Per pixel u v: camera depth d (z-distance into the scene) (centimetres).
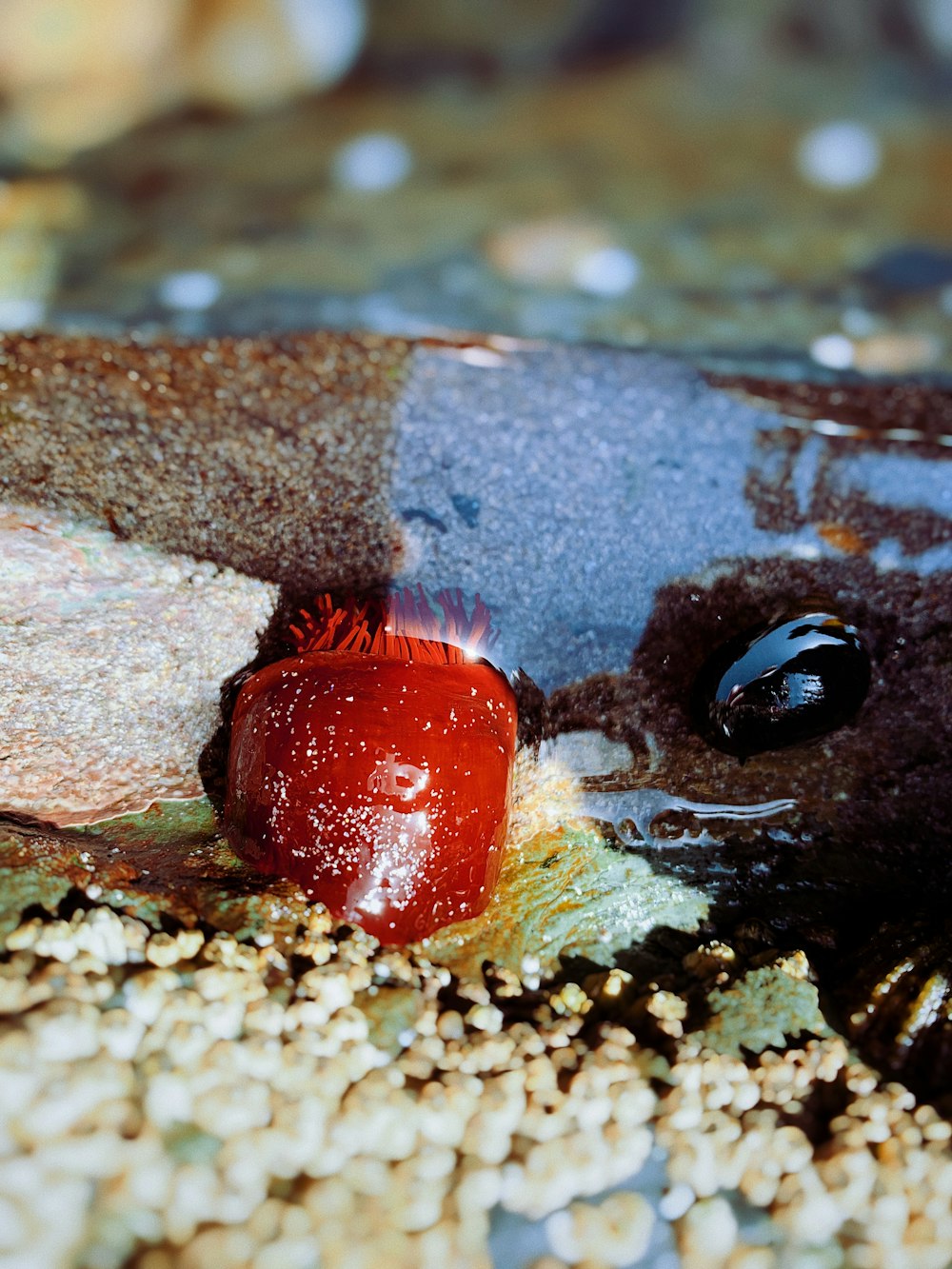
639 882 23
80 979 19
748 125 17
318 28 17
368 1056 19
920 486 22
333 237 19
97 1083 18
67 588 22
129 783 23
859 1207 19
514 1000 21
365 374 22
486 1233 19
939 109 17
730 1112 20
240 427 22
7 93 17
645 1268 19
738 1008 21
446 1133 19
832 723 23
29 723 22
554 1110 19
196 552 22
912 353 21
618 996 21
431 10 17
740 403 22
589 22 17
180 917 20
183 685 22
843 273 19
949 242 19
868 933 22
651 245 19
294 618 23
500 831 21
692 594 23
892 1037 21
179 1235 18
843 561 23
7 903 20
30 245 19
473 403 22
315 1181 18
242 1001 19
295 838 21
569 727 23
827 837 23
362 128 17
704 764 23
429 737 21
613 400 22
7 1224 17
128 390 22
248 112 17
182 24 17
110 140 18
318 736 21
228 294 20
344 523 22
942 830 23
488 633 23
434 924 21
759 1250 19
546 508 23
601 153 18
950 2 17
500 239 19
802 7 17
